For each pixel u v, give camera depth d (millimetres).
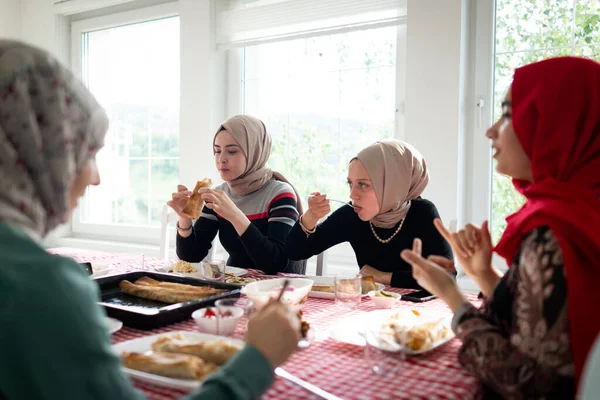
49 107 734
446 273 1092
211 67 3213
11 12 3926
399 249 2045
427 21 2488
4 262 636
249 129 2498
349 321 1317
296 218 2395
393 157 1986
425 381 969
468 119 2537
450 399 892
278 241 2275
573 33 2297
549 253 865
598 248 840
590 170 981
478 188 2533
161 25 3533
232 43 3162
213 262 1832
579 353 813
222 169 2498
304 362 1073
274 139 3141
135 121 3689
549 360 835
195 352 1006
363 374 1006
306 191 3039
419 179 2064
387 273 1887
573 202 932
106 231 3822
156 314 1251
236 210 2131
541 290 856
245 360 784
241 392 749
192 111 3285
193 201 2219
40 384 606
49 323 617
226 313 1229
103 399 638
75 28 3875
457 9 2414
